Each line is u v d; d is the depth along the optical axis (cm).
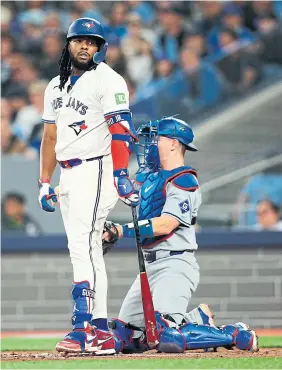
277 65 4584
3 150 4722
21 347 2792
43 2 5762
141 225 2103
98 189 2000
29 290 4053
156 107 4350
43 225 4169
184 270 2170
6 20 5538
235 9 5641
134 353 2188
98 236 2031
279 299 3997
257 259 4009
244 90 4466
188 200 2155
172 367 1800
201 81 4434
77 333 1984
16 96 5088
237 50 4544
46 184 2144
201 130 4347
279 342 2867
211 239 4006
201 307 2277
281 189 4212
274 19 5669
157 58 5447
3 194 4159
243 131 4319
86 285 1989
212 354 2111
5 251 4059
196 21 5644
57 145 2025
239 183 4209
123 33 5481
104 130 2008
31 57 5378
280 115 4375
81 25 1995
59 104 2031
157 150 2236
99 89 1991
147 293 2047
